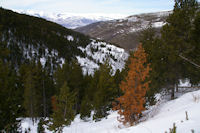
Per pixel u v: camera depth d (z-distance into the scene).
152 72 14.15
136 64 10.56
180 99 10.81
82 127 17.02
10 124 10.58
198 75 14.04
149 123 6.78
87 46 112.06
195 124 4.55
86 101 24.23
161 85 15.16
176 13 14.36
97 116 19.72
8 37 70.12
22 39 76.88
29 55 69.94
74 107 32.06
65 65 31.20
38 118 27.80
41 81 28.67
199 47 13.11
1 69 10.85
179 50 14.50
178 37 14.16
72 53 90.56
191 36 13.86
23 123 20.05
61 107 16.47
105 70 19.44
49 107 31.45
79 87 31.84
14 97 11.66
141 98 10.33
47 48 82.69
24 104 23.56
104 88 19.06
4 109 10.33
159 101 14.29
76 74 30.25
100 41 136.75
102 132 10.34
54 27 120.25
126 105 10.64
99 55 103.06
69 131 16.53
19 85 28.61
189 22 13.95
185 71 14.91
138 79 10.36
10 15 96.06
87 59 92.12
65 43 96.56
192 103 8.00
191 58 13.78
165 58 15.52
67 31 125.81
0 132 10.08
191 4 14.06
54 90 31.89
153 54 16.34
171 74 14.70
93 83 27.44
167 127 5.18
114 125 12.77
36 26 102.81
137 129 6.29
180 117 5.93
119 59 106.25
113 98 19.92
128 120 10.79
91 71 78.94
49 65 65.06
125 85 11.13
